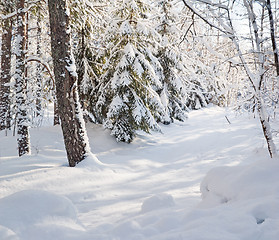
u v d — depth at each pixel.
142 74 9.77
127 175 6.42
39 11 8.66
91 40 10.71
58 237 1.80
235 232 1.56
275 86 5.41
